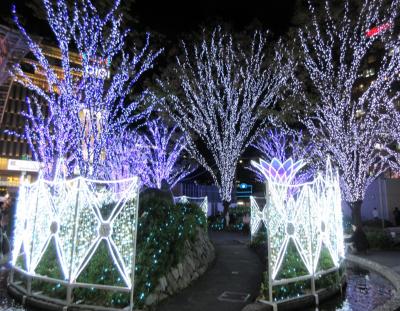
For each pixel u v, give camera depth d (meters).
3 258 10.83
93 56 13.03
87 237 6.27
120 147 19.69
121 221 6.11
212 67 21.19
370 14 15.02
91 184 7.28
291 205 6.92
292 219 6.88
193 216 9.91
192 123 22.91
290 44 18.20
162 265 7.09
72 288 6.32
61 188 6.83
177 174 32.03
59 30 12.66
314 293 6.95
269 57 19.73
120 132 20.39
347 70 16.95
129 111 19.73
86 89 13.03
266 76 20.23
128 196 6.14
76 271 6.19
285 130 24.14
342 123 16.41
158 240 7.31
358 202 14.63
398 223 20.89
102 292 6.23
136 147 22.89
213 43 20.69
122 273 5.92
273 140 25.92
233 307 6.63
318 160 21.83
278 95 19.52
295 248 7.55
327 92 17.05
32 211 7.38
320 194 7.86
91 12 12.93
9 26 10.90
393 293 7.96
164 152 24.59
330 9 15.86
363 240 13.64
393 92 17.80
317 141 20.72
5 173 43.16
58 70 27.56
